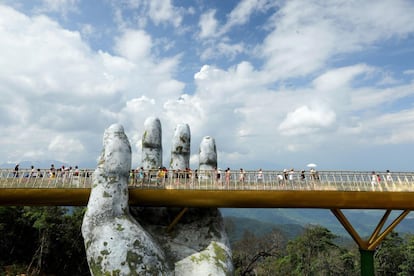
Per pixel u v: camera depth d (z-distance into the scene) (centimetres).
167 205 2041
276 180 2052
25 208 3631
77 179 2033
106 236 1684
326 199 2016
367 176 2052
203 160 2434
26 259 3544
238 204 2041
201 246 2092
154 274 1692
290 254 5403
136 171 2072
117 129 2003
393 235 5094
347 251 5328
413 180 2036
